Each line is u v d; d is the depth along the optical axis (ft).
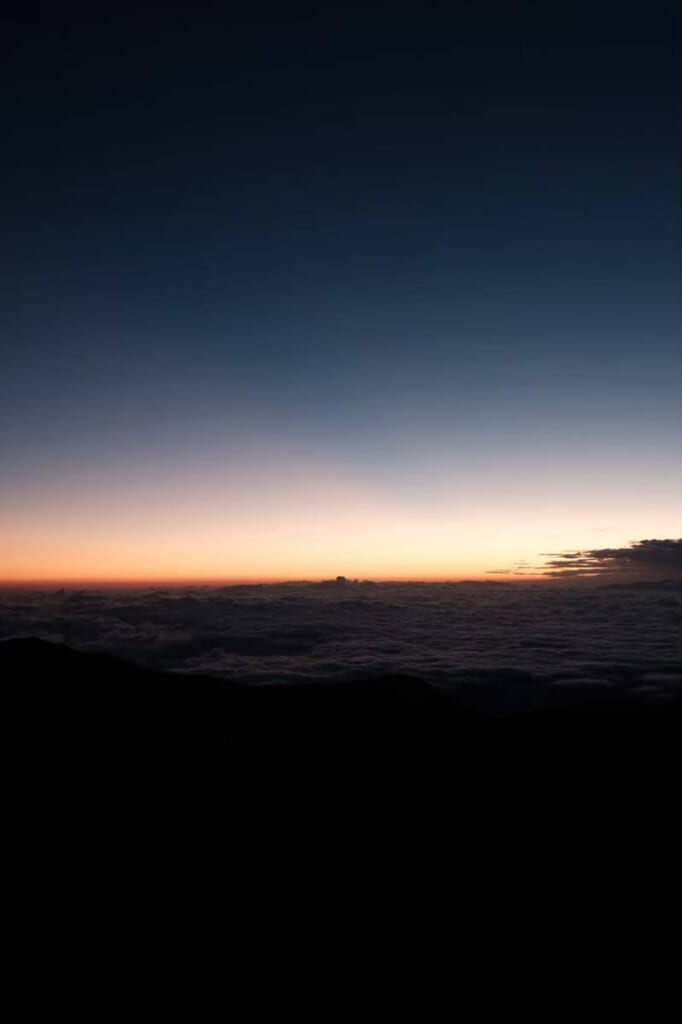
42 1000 36.24
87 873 56.85
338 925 51.21
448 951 47.91
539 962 46.50
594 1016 39.32
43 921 46.62
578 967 45.78
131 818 73.36
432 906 56.75
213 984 39.78
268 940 47.26
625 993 42.11
